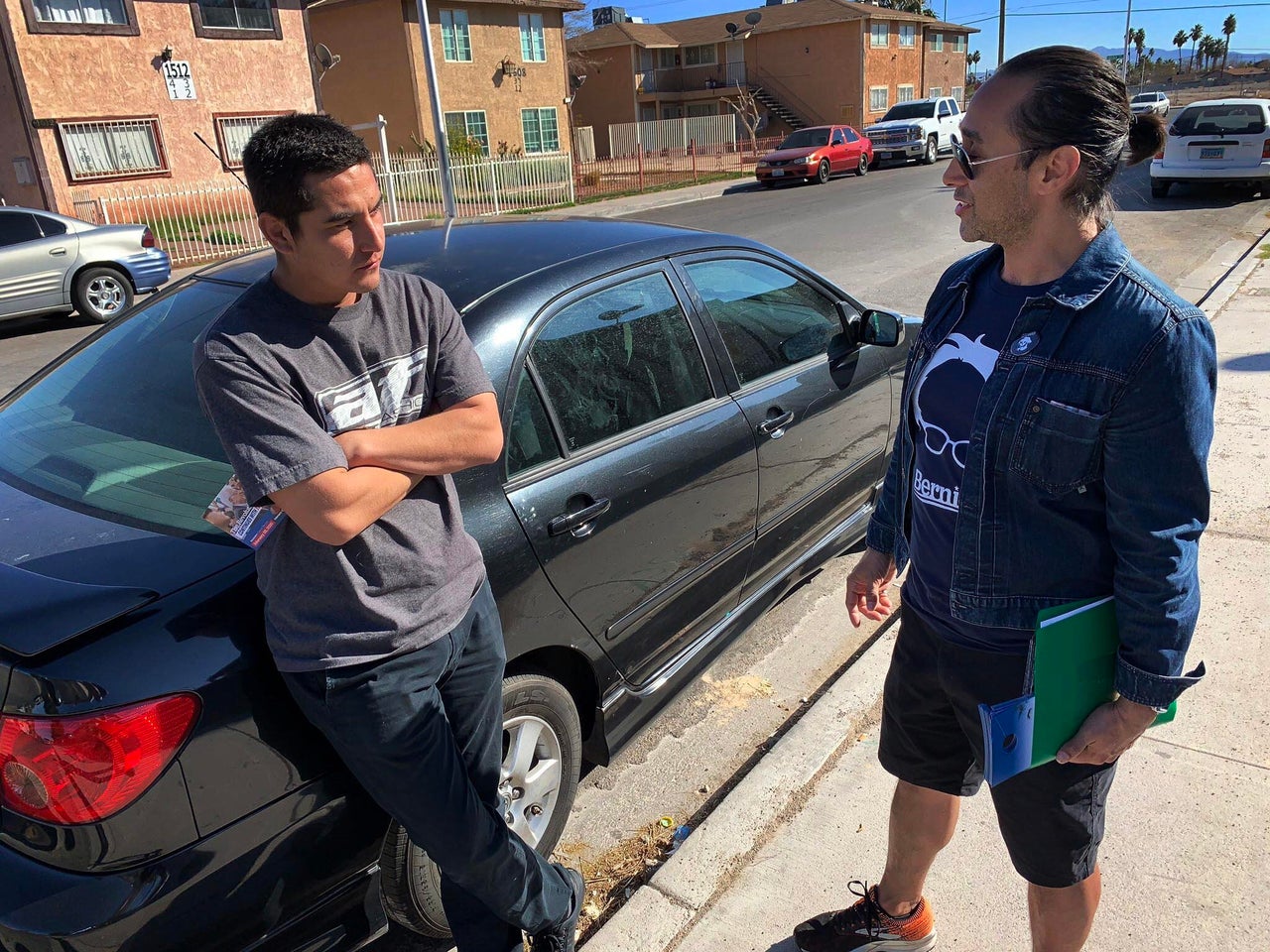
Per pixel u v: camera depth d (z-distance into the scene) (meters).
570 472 2.49
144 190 19.64
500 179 21.70
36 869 1.68
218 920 1.78
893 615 3.89
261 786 1.82
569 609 2.47
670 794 2.98
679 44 44.62
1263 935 2.27
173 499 2.10
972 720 1.78
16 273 10.33
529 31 31.28
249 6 20.98
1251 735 2.96
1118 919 2.33
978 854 2.58
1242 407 5.73
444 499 1.86
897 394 4.01
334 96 29.77
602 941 2.38
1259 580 3.83
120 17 18.89
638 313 2.88
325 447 1.58
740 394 3.16
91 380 2.62
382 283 1.76
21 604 1.76
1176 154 14.87
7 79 17.73
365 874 2.02
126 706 1.65
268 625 1.76
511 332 2.44
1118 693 1.55
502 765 2.37
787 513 3.41
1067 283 1.48
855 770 2.95
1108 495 1.48
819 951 2.27
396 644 1.74
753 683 3.52
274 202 1.51
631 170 28.16
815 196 20.55
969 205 1.55
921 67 46.69
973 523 1.63
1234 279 9.02
